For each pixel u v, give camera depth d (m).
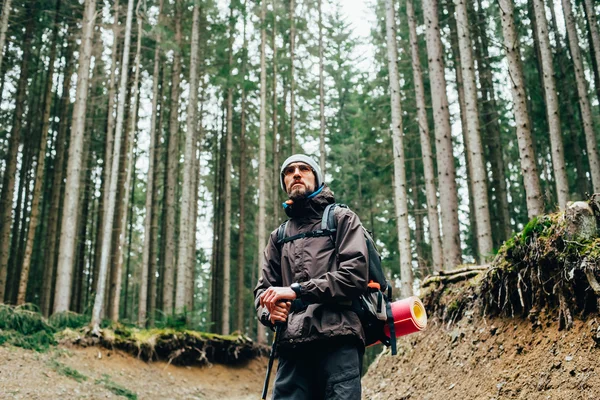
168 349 12.81
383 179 22.11
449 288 6.21
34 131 22.30
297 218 2.49
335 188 26.59
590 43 18.19
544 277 4.18
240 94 27.23
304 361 2.25
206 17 24.59
